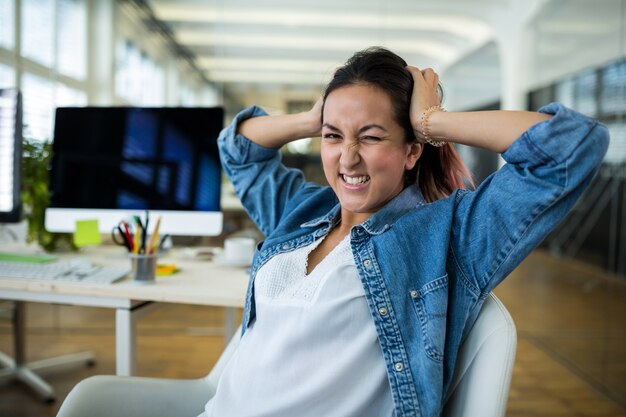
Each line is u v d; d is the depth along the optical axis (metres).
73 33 3.08
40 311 3.01
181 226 1.66
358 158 0.83
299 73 3.20
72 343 2.81
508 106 3.36
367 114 0.82
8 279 1.29
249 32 3.18
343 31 3.23
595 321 2.89
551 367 2.62
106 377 0.93
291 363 0.81
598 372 2.55
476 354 0.76
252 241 1.62
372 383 0.77
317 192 1.05
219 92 3.19
